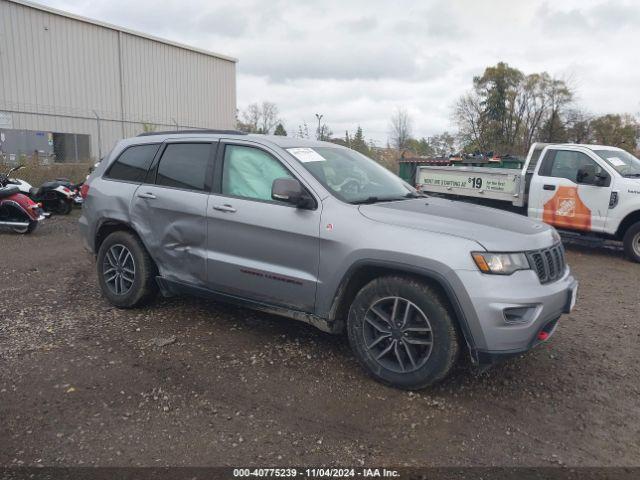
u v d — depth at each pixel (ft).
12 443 10.04
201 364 13.53
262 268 13.93
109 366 13.30
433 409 11.58
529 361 14.26
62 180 44.75
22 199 32.86
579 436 10.72
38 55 78.38
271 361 13.76
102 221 17.58
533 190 31.89
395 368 12.35
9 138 74.49
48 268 23.79
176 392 12.08
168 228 15.85
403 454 9.95
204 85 108.88
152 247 16.35
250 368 13.35
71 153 82.99
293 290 13.52
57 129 80.79
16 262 25.07
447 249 11.47
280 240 13.60
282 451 9.95
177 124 100.48
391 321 12.30
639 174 29.25
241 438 10.34
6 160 55.01
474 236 11.59
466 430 10.80
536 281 11.59
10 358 13.62
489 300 11.07
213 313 17.35
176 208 15.58
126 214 16.89
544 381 13.12
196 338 15.23
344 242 12.57
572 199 30.12
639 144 170.60
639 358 14.80
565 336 16.39
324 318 13.21
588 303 20.42
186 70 104.12
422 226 12.10
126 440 10.20
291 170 13.97
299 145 15.19
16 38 75.46
